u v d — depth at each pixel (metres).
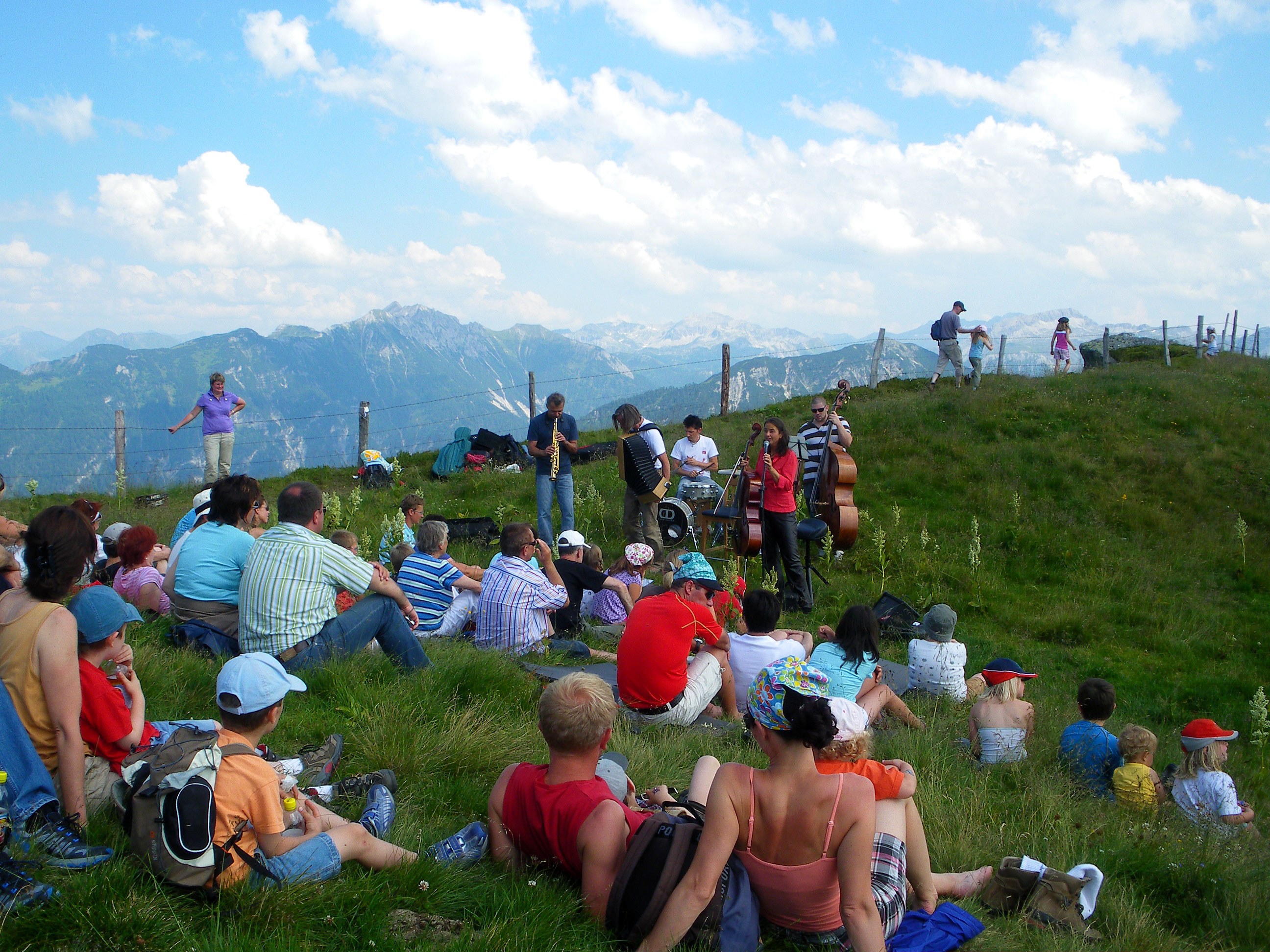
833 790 3.11
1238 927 4.29
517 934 3.12
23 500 14.75
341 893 3.25
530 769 3.70
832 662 6.44
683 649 6.08
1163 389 18.84
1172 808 5.98
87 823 3.43
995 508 14.47
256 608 5.88
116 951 2.75
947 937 3.61
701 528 12.80
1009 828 5.20
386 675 6.02
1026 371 24.34
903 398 19.09
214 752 3.18
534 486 15.60
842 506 12.00
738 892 3.25
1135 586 12.56
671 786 5.02
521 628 7.38
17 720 3.31
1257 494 14.92
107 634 3.61
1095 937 3.95
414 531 10.13
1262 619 11.94
